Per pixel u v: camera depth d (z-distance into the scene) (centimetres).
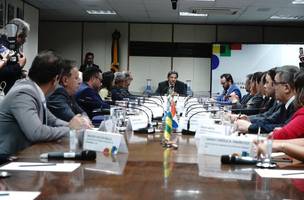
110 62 1239
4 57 399
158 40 1238
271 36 1228
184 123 311
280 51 1161
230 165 190
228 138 208
